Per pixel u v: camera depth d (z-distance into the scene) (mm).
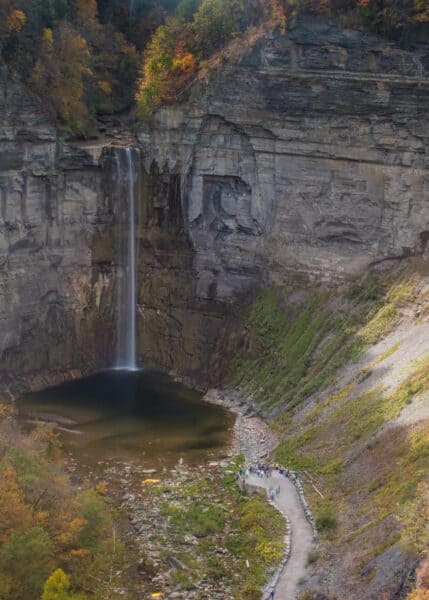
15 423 75500
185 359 99562
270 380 88875
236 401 90188
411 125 85000
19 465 60281
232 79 94938
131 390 94688
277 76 91875
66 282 99625
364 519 58250
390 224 87812
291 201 94188
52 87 97938
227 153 97375
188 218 100625
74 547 57250
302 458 72125
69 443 80938
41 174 95750
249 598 55562
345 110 88812
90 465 76375
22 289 95125
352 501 62062
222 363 96062
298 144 92438
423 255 85312
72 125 100375
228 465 76000
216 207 99188
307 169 92562
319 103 90188
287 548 59938
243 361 94000
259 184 96000
